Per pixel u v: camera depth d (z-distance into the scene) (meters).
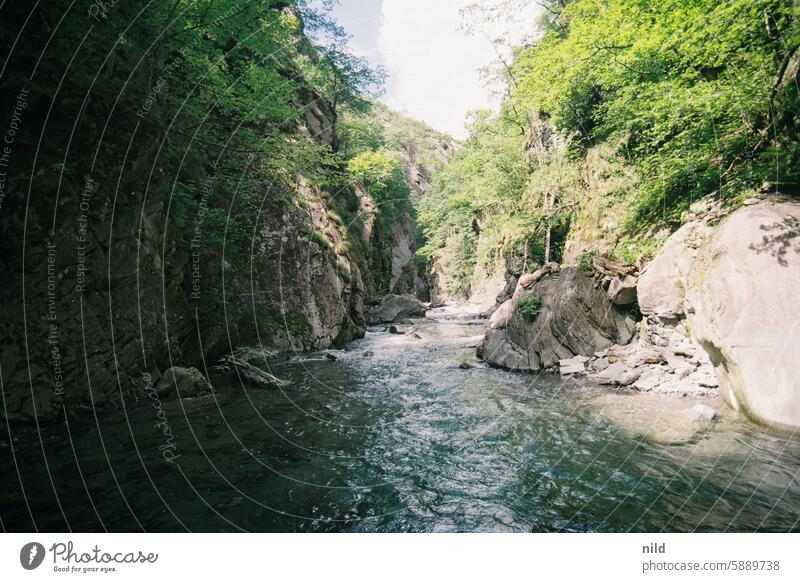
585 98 18.47
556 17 22.34
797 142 7.74
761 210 7.32
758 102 8.50
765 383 6.61
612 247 14.59
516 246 26.33
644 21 10.30
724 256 7.42
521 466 6.02
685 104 9.88
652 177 12.84
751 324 6.88
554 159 22.31
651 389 9.21
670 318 10.07
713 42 8.99
